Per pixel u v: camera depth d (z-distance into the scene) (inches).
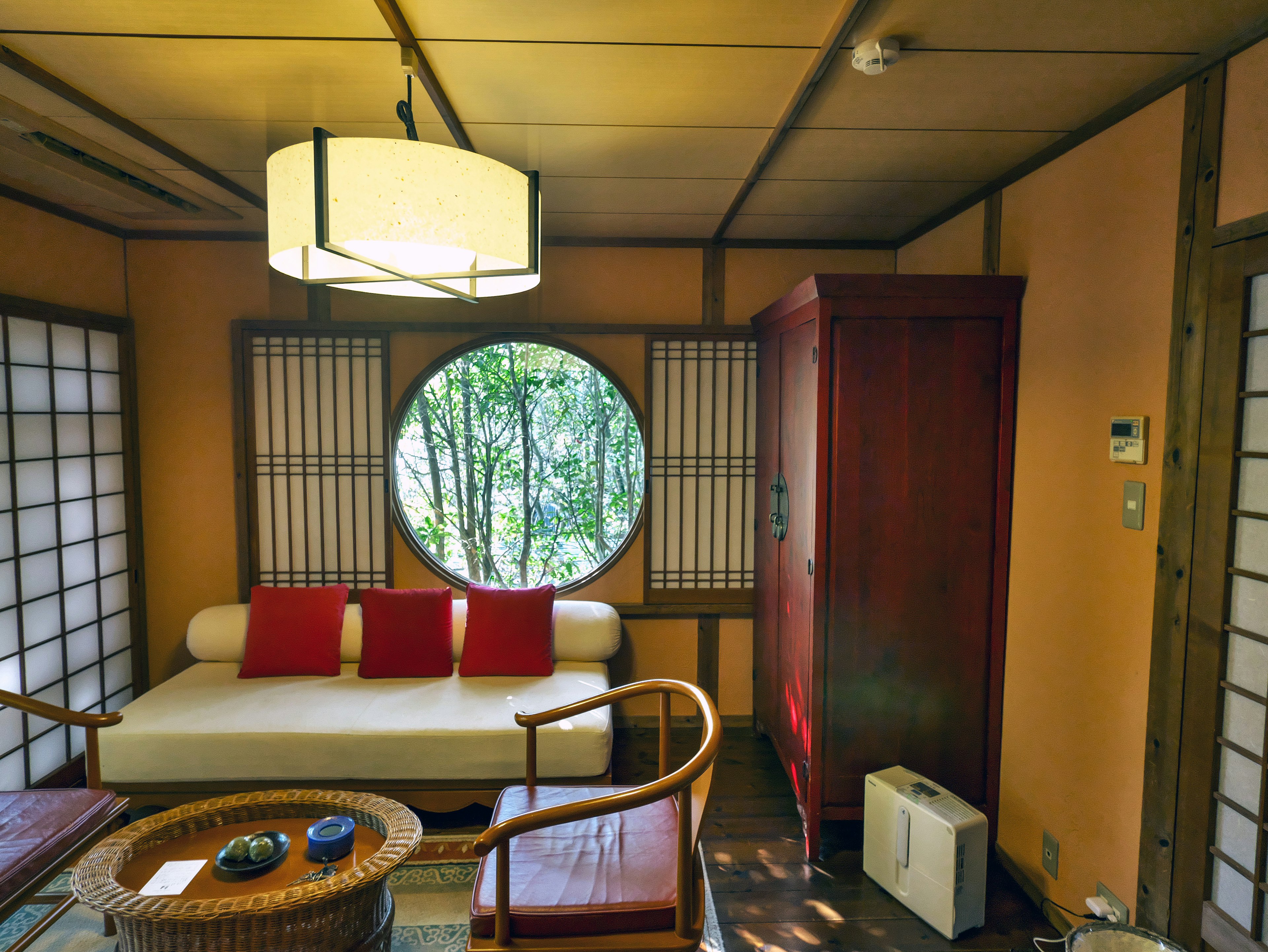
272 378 138.9
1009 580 99.0
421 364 140.9
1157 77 70.9
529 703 113.6
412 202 53.1
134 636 137.7
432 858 100.7
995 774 101.1
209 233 135.7
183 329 137.5
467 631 127.6
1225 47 63.6
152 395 138.0
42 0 59.7
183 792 104.1
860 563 99.0
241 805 83.4
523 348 277.1
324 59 70.1
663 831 73.7
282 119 84.7
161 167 101.0
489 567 288.0
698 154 95.0
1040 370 91.7
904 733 101.2
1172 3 57.7
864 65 65.6
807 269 141.6
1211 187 64.8
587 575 145.6
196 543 140.6
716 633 145.2
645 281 140.6
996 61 68.6
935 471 98.3
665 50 67.9
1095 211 81.6
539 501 286.5
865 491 98.3
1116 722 77.3
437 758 104.5
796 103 76.8
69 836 77.0
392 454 141.2
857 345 96.8
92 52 68.8
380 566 142.8
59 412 119.3
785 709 116.9
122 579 135.1
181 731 103.2
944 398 97.6
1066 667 85.9
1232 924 62.2
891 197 113.0
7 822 77.6
